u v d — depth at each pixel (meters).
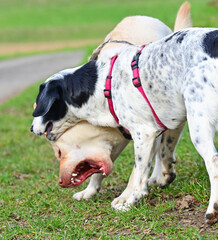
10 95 19.92
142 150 5.18
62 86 5.50
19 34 65.94
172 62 4.69
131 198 5.29
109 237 4.66
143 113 5.08
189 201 5.21
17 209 5.91
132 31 6.45
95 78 5.43
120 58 5.27
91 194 6.00
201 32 4.58
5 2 97.38
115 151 5.91
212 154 4.39
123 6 83.94
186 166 6.74
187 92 4.46
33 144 10.06
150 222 4.79
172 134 5.66
